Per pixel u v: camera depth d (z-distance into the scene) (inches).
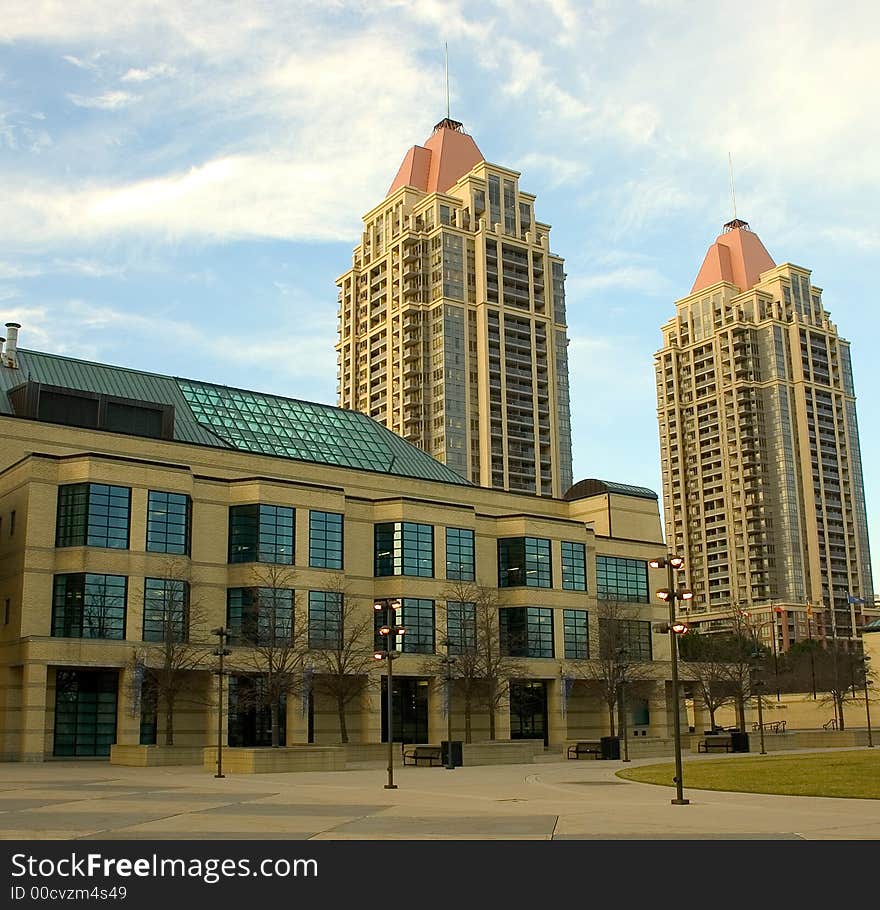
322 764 1971.0
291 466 3174.2
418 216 7554.1
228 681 2679.6
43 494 2512.3
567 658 3307.1
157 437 2977.4
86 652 2433.6
